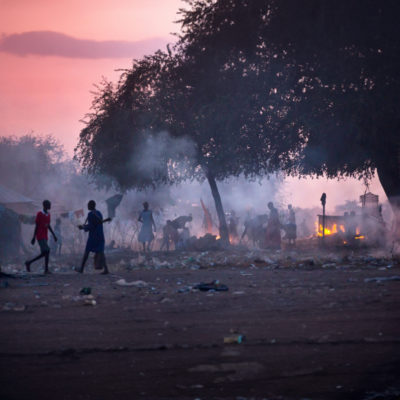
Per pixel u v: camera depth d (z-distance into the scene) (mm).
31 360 21047
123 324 26812
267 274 47281
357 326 25203
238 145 80625
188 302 32688
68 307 31734
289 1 73125
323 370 19422
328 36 72000
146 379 18906
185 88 86125
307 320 26734
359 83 71875
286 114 78375
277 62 76688
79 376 19250
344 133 75812
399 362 20031
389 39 70375
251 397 17281
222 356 21203
